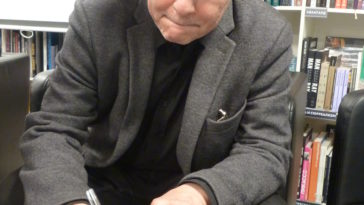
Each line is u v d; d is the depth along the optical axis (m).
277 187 0.78
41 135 0.83
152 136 0.94
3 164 1.38
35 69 2.28
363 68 1.76
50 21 2.16
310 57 1.80
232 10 0.87
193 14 0.68
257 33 0.84
